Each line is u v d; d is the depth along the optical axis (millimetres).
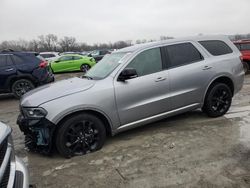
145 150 4828
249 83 11094
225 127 5668
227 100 6332
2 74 10547
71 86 4988
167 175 3951
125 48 5918
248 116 6328
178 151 4684
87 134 4816
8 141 2703
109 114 4945
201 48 6059
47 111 4512
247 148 4633
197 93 5863
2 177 2352
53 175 4215
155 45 5590
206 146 4797
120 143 5219
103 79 5051
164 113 5547
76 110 4637
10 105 9867
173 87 5543
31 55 11039
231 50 6484
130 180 3902
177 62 5707
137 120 5273
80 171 4273
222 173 3891
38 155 4980
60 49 82062
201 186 3621
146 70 5363
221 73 6094
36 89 5336
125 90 5062
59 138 4617
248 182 3639
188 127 5793
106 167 4328
